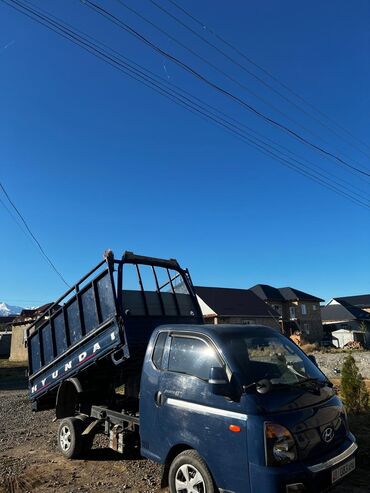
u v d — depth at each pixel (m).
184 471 4.81
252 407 4.36
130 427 6.51
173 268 8.43
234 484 4.31
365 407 9.22
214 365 4.94
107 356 7.07
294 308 59.38
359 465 6.34
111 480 6.24
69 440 7.33
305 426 4.40
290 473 4.06
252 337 5.42
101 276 7.12
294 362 5.43
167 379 5.34
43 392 8.62
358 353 33.22
